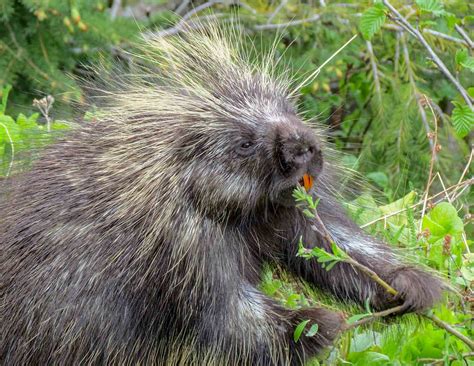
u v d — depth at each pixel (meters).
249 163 5.77
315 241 6.36
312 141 5.62
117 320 5.93
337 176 6.61
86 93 7.11
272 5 11.80
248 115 5.87
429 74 11.80
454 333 5.96
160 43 6.88
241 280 6.03
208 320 5.88
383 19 7.82
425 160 10.73
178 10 11.67
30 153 6.66
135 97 6.39
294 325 5.91
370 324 6.38
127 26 10.34
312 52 11.16
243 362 5.92
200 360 5.92
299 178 5.63
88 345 5.95
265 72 6.47
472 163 10.76
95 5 10.38
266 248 6.29
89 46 10.30
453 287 6.41
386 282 6.20
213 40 6.96
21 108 10.52
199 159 5.85
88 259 5.93
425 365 6.23
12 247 6.09
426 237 6.89
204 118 5.89
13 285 6.04
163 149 5.92
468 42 8.14
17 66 10.37
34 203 6.16
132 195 5.92
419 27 8.22
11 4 10.20
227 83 6.25
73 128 6.55
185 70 6.61
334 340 5.89
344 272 6.36
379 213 7.47
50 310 5.95
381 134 11.00
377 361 6.22
